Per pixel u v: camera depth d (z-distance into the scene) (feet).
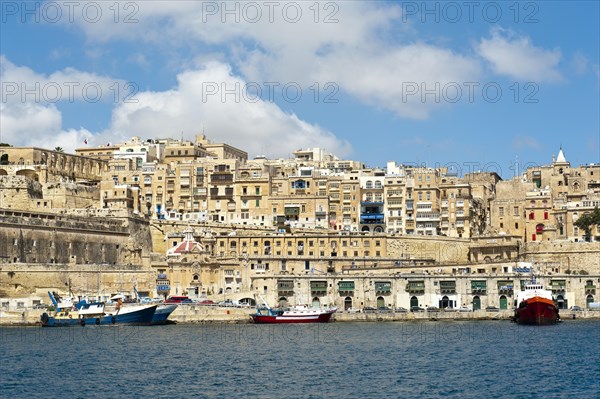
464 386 386.93
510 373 419.95
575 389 377.91
